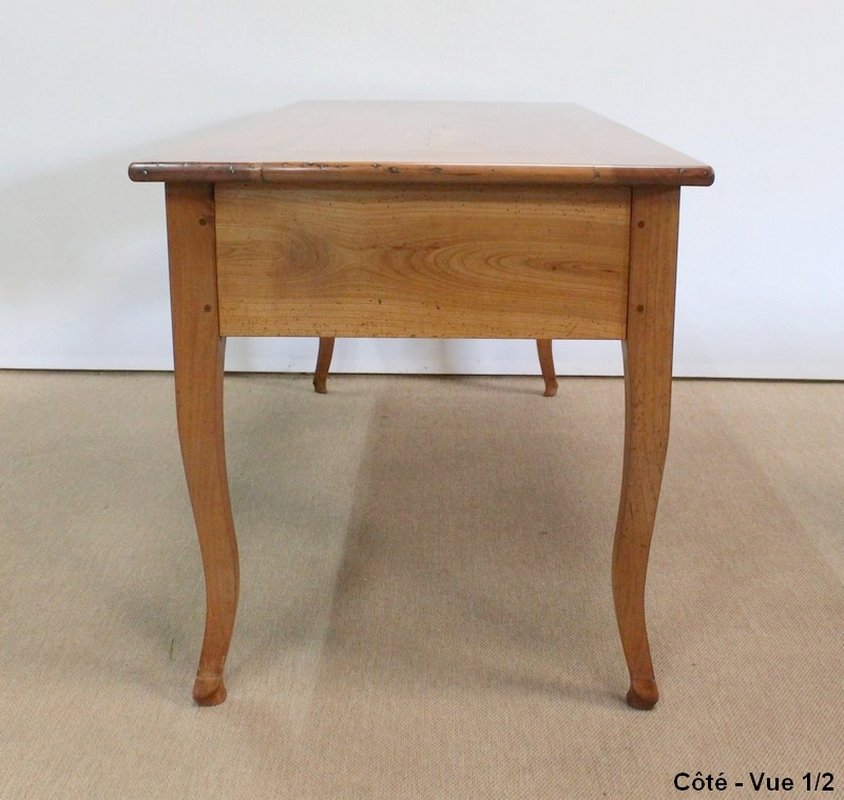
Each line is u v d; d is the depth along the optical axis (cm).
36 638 119
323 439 181
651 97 195
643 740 102
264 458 172
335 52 194
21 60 195
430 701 108
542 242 92
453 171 87
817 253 205
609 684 111
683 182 87
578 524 149
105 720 104
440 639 120
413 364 218
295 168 87
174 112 198
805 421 191
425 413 195
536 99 196
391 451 175
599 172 87
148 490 159
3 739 101
